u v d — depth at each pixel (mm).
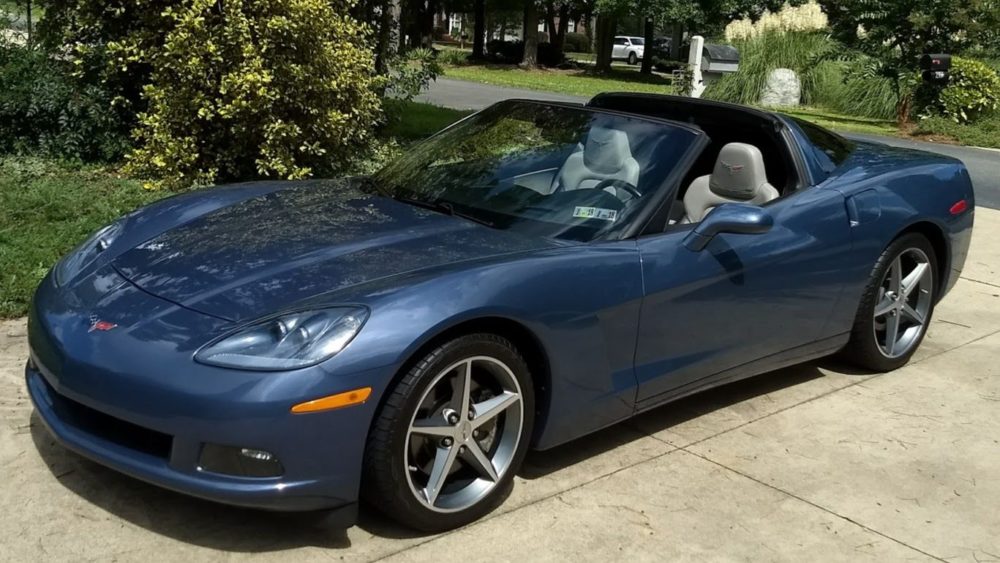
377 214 3664
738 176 4203
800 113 19422
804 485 3582
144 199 6617
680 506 3346
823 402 4430
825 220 4211
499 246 3350
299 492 2705
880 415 4312
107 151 7594
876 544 3199
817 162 4438
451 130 4492
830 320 4391
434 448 3027
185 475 2695
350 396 2699
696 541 3125
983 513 3465
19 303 4723
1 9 8492
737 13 35875
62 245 5441
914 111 18281
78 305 3068
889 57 18406
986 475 3771
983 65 18141
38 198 6191
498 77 29875
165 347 2756
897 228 4559
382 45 9328
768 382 4668
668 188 3723
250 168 7547
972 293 6504
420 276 3002
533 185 3824
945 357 5188
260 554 2850
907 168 4801
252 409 2619
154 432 2791
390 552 2914
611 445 3811
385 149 8820
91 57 7699
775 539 3180
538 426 3322
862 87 19844
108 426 2898
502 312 3016
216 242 3357
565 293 3209
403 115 11961
